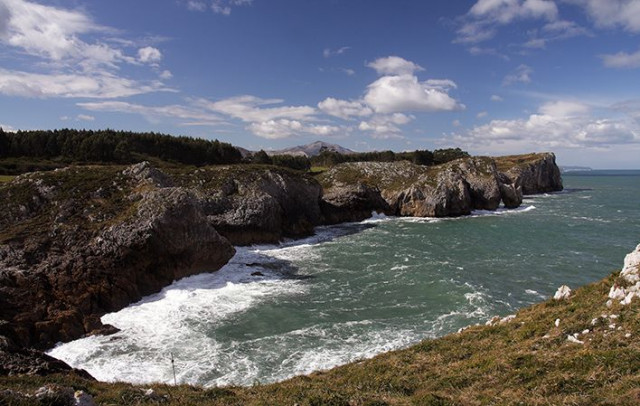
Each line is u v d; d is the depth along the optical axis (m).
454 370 13.75
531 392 10.35
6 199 36.19
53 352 22.44
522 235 56.44
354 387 13.48
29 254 29.45
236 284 34.53
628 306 14.35
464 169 89.88
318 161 177.75
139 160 93.06
